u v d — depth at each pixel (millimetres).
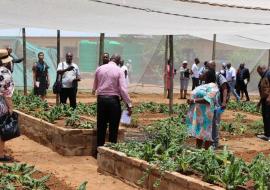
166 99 28484
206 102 10656
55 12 9039
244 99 31391
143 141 10852
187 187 7738
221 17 9648
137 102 25375
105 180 9703
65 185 8766
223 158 8242
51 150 12680
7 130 10414
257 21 10180
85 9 8688
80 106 18781
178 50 39875
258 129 16250
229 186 7297
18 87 32156
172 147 9305
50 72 33625
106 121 11586
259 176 7441
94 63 40375
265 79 14547
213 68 10836
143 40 35312
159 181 8258
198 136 10758
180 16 9500
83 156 12094
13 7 8539
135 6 8398
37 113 14727
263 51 35500
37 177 8922
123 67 19781
